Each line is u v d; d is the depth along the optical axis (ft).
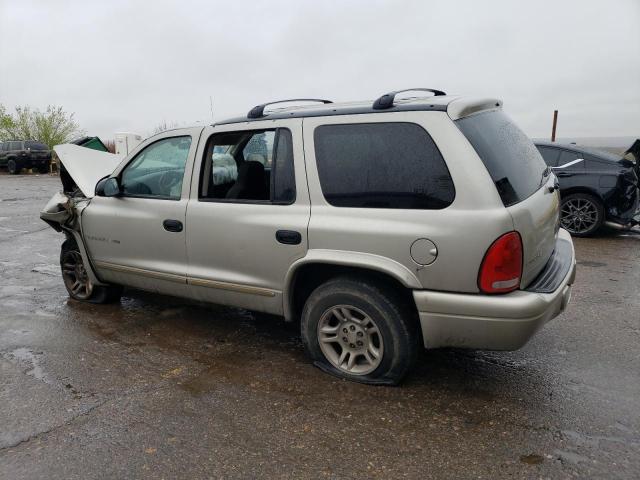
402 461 8.33
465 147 9.24
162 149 13.24
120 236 14.02
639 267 19.69
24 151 83.66
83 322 14.71
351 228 10.05
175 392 10.67
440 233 9.24
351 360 10.87
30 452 8.75
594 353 12.16
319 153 10.61
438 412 9.71
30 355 12.59
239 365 11.85
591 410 9.70
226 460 8.46
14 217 35.29
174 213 12.67
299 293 11.64
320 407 9.97
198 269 12.60
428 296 9.50
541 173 11.46
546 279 10.13
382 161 9.95
